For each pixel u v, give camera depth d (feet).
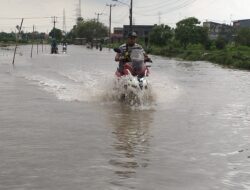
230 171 19.36
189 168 19.66
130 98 39.45
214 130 28.12
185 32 219.00
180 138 25.54
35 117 30.71
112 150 22.38
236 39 207.51
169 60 151.94
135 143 24.02
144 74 41.09
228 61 122.21
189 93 47.91
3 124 28.09
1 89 45.75
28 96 41.01
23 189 16.49
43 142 23.63
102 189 16.69
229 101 42.11
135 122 30.07
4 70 72.02
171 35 252.21
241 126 29.63
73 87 48.57
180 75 75.41
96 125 28.60
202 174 18.85
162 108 36.81
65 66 87.86
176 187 17.12
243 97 45.39
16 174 18.24
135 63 41.06
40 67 82.38
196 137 25.91
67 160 20.38
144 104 38.60
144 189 16.81
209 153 22.31
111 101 39.91
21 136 24.90
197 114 34.19
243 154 22.25
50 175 18.19
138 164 20.07
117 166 19.67
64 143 23.52
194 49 196.03
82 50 244.01
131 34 42.96
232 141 25.07
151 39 255.50
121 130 27.30
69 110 34.14
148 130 27.55
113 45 304.91
